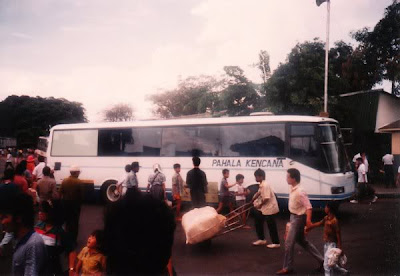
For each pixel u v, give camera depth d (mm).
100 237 1618
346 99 24938
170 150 14906
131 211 1568
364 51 30203
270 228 8664
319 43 24000
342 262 5828
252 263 7508
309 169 12555
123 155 15820
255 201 8820
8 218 3236
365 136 24547
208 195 13922
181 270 7078
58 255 4734
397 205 14914
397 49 29375
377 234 9727
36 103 77938
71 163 16719
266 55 25219
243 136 13695
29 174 13547
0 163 36281
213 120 14312
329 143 12656
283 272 6684
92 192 16312
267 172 13109
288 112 22641
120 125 16031
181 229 10984
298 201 6590
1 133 75938
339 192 12320
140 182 15281
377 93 24766
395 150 21547
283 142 13039
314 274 6668
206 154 14180
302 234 6648
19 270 3232
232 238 9820
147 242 1558
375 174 23234
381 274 6484
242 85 26172
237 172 13555
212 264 7465
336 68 33531
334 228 5871
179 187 12484
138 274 1573
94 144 16438
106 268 1604
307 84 22625
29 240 3250
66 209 5051
